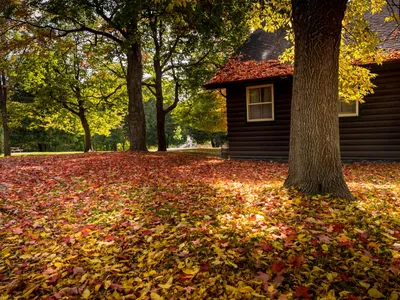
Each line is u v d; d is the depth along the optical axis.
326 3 4.54
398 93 9.48
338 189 4.83
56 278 2.53
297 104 5.13
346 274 2.46
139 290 2.34
